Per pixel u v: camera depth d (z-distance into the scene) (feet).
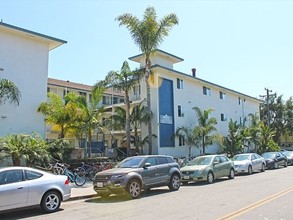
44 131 76.89
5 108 70.28
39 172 34.19
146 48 85.20
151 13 86.53
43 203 33.19
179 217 28.30
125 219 28.35
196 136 109.40
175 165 50.44
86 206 37.19
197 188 50.88
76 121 78.95
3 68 71.15
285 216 27.73
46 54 79.56
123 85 88.74
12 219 30.55
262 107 229.86
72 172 63.21
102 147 101.40
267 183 54.60
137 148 97.45
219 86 141.28
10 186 30.86
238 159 81.82
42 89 77.71
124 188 41.06
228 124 141.79
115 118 98.43
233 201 36.17
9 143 54.95
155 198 41.32
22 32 73.41
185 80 122.72
